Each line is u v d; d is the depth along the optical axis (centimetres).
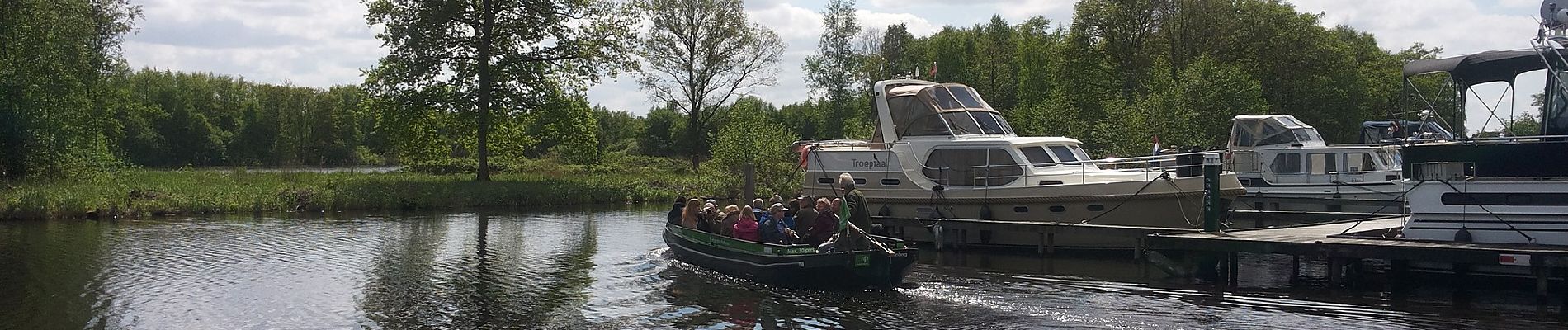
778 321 1380
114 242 2350
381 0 4288
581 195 4000
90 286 1691
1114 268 1827
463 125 4519
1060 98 4544
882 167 2259
